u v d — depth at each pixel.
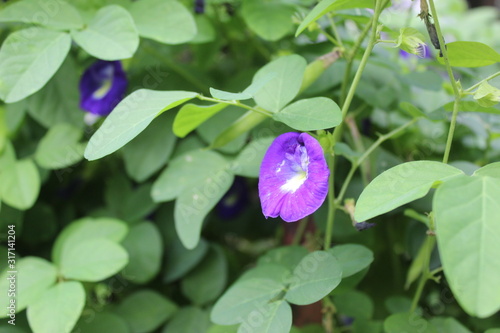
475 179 0.39
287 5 0.57
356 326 0.53
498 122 0.60
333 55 0.52
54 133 0.60
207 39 0.59
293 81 0.48
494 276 0.37
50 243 0.62
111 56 0.50
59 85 0.60
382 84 0.58
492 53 0.46
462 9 1.10
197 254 0.60
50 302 0.50
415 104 0.65
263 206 0.46
